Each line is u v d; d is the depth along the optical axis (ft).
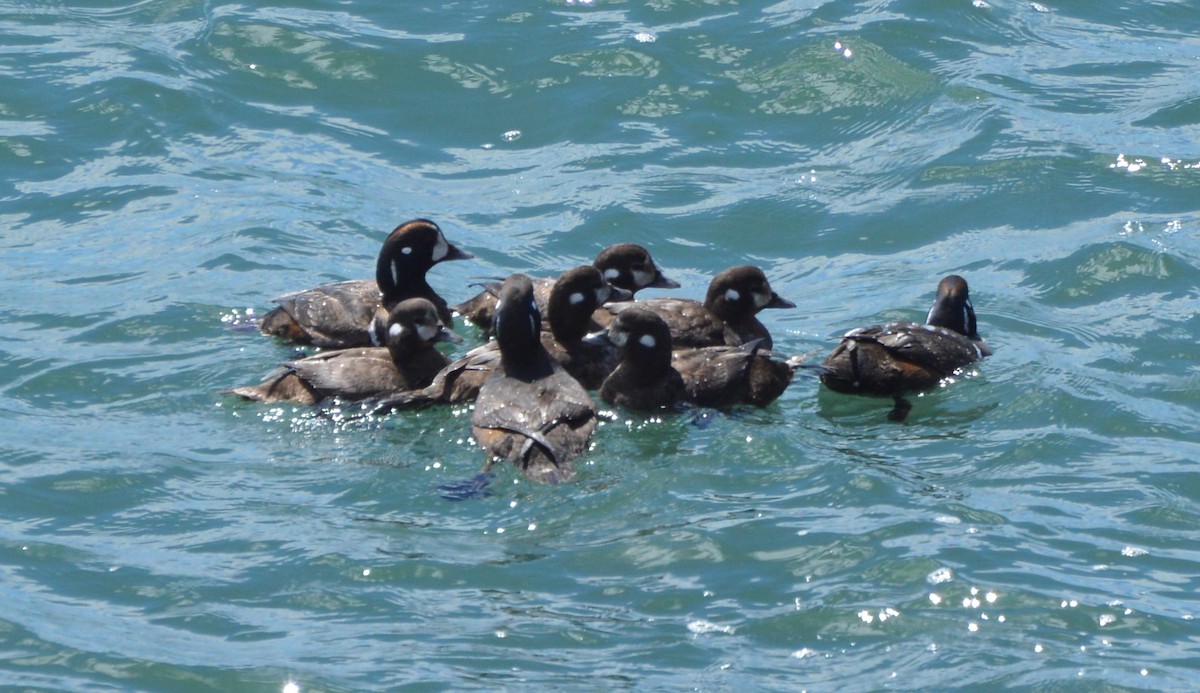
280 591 42.57
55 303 61.21
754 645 40.22
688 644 40.19
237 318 60.64
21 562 43.83
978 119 77.41
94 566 43.68
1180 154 74.38
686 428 52.01
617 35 84.53
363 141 76.84
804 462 49.55
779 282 66.23
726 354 55.42
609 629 40.86
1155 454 50.44
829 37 84.07
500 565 43.65
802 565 43.55
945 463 49.80
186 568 43.60
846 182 73.41
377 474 48.57
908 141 76.38
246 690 38.63
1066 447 50.80
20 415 52.31
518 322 53.01
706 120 78.33
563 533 45.34
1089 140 75.72
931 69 81.97
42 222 68.80
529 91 80.48
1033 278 65.05
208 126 77.25
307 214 70.13
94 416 52.49
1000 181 72.74
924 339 55.98
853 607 41.60
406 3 88.53
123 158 74.38
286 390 53.72
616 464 49.32
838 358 55.47
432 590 42.55
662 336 53.52
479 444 50.21
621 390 53.93
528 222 70.23
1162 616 41.27
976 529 45.32
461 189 73.00
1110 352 58.34
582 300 57.77
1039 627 40.86
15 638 40.47
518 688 38.29
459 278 65.87
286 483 48.16
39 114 77.20
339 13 87.35
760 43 83.97
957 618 41.14
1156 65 82.99
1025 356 57.88
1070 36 86.53
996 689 38.27
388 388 53.72
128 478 48.14
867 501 46.96
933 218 70.54
